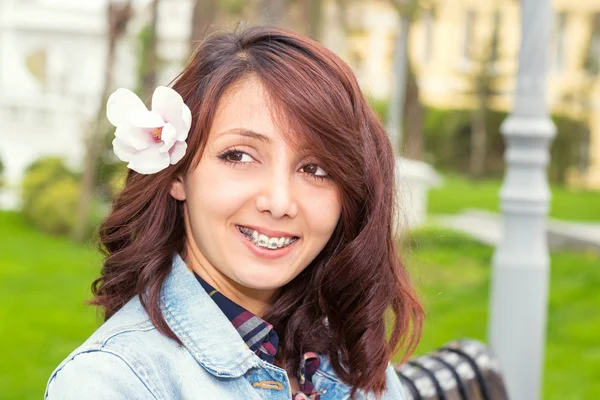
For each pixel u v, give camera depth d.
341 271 1.55
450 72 23.31
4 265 8.05
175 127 1.28
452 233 10.09
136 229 1.40
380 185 1.47
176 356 1.32
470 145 23.06
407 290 1.68
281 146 1.33
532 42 3.26
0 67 15.41
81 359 1.23
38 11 15.34
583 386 4.82
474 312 6.50
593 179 21.94
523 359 3.34
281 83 1.32
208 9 8.40
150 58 9.89
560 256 9.66
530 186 3.30
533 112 3.29
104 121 9.56
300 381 1.59
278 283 1.37
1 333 5.54
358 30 13.66
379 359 1.61
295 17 9.18
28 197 10.75
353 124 1.39
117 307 1.42
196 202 1.35
